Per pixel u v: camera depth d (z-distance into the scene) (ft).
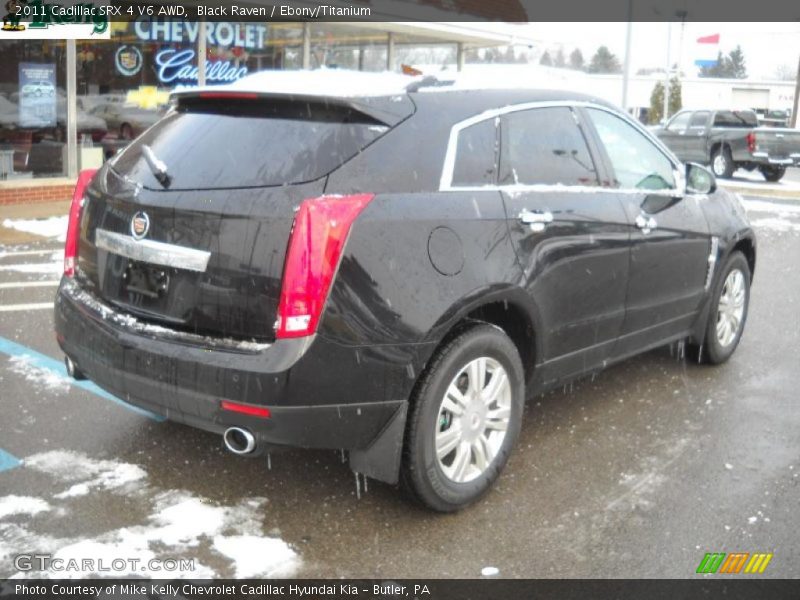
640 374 19.43
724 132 75.10
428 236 11.90
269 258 11.02
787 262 34.35
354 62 56.44
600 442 15.56
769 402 17.79
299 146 11.75
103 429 15.42
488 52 82.07
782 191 66.13
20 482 13.30
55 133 42.73
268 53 51.42
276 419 10.96
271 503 12.95
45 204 41.57
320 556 11.55
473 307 12.33
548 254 13.66
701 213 17.98
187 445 14.89
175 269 11.76
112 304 12.69
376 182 11.64
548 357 14.28
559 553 11.79
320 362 10.96
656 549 11.94
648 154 16.98
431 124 12.53
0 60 40.32
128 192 12.52
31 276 27.35
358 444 11.71
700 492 13.69
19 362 18.81
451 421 12.55
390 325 11.40
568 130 14.99
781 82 204.33
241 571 11.12
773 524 12.71
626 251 15.43
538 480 13.98
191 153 12.40
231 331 11.36
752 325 24.11
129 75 45.39
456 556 11.66
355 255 11.13
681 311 17.81
